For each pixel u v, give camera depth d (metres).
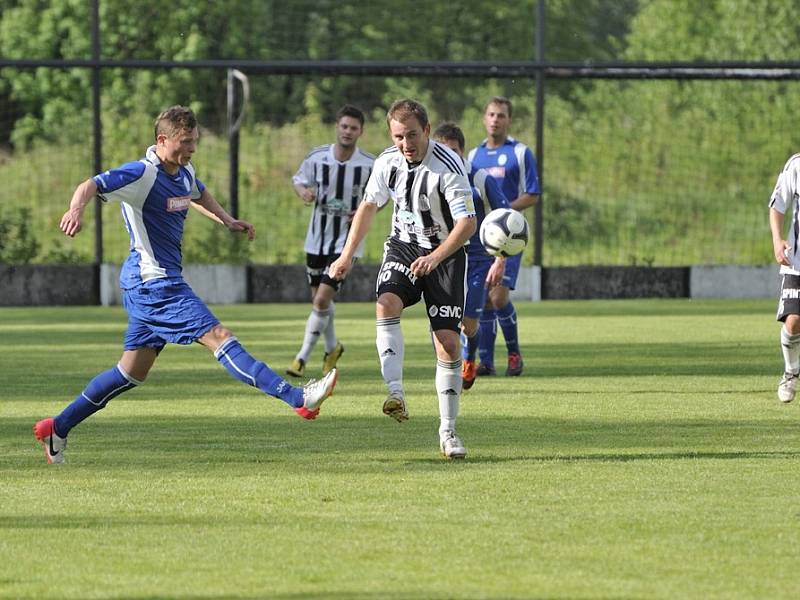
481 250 31.12
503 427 26.16
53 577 14.80
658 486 19.78
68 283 65.44
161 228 21.80
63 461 22.08
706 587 14.36
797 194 29.94
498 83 91.31
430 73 66.25
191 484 20.05
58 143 91.56
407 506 18.41
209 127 93.25
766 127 86.88
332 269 23.55
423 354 41.53
